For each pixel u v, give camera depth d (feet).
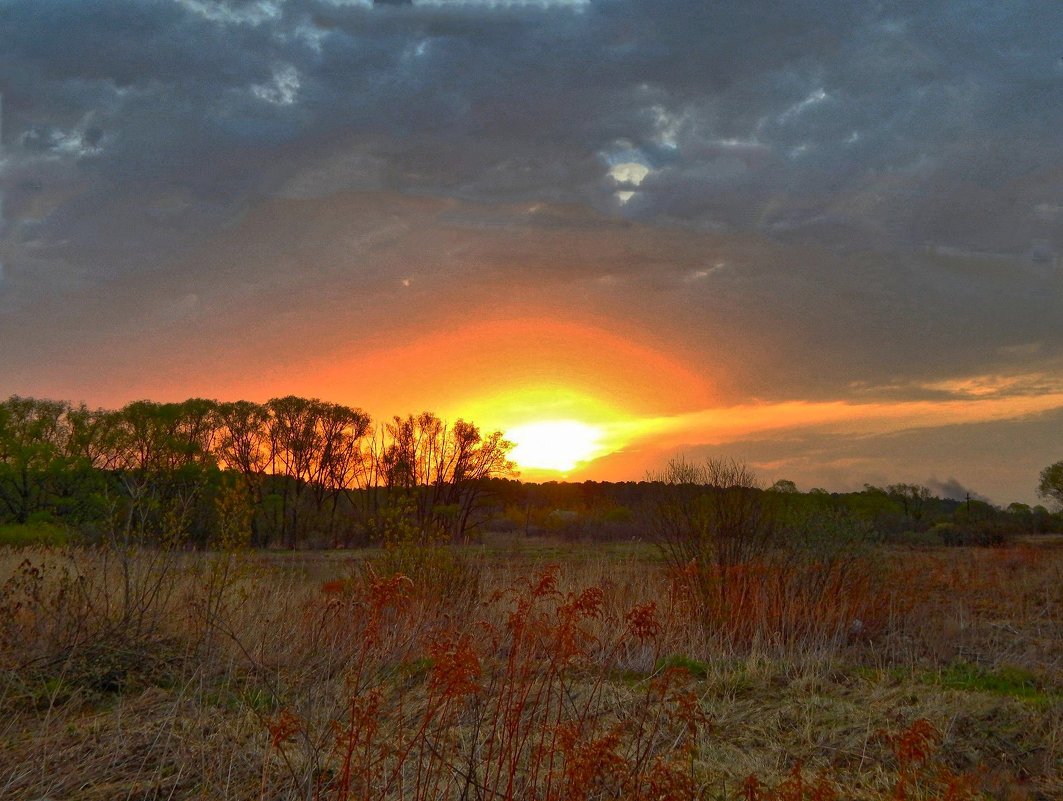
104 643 22.72
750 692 21.49
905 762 13.65
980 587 43.55
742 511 33.40
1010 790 14.94
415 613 24.95
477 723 14.16
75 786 14.65
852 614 30.68
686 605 29.76
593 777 12.73
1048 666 24.52
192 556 28.73
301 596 29.45
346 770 12.72
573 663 18.95
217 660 22.53
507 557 50.42
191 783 14.73
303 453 141.28
